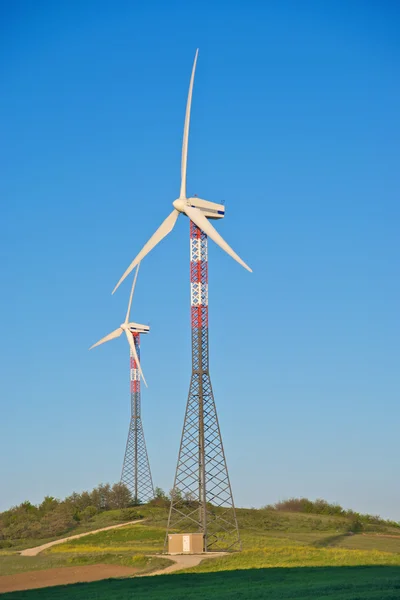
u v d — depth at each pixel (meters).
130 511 183.50
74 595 76.81
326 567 90.38
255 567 93.25
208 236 120.56
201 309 121.31
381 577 76.94
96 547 142.75
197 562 102.06
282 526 170.75
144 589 78.50
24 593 81.19
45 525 184.50
